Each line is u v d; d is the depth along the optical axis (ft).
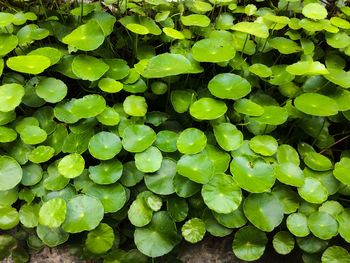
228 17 1.09
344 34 1.04
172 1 1.12
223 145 0.84
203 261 0.84
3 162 0.80
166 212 0.79
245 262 0.85
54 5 1.14
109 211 0.77
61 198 0.77
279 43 1.03
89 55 0.99
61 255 0.83
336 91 0.95
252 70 0.95
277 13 1.15
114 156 0.82
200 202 0.82
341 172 0.83
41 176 0.82
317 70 0.90
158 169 0.81
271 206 0.79
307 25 1.01
